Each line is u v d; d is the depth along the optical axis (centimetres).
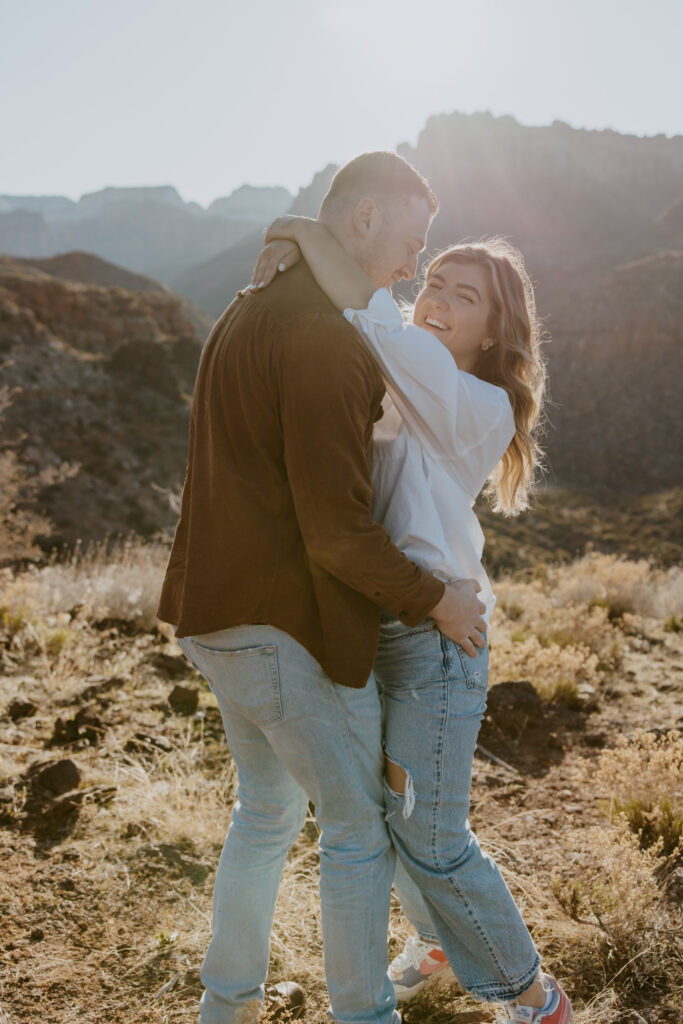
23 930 220
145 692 397
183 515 179
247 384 152
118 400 5894
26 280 7044
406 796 164
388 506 173
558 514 6362
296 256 162
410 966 205
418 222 169
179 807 282
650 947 215
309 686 158
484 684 175
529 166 18662
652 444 8444
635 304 9438
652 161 19112
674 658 521
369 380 150
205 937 222
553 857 270
